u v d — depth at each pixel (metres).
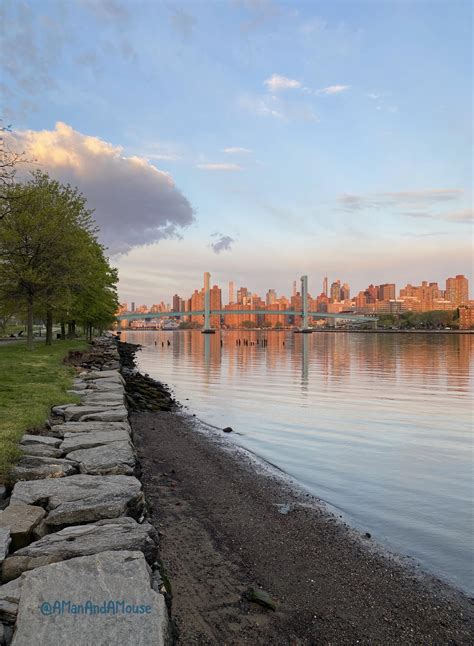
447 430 17.39
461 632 5.64
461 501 10.09
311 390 29.62
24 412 10.90
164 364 54.03
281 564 7.06
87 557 4.62
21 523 5.43
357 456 13.77
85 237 36.47
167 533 7.82
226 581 6.41
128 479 7.21
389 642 5.38
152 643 3.72
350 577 6.79
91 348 47.41
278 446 14.88
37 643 3.63
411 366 49.34
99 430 10.31
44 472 7.30
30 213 30.02
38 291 31.34
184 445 14.57
